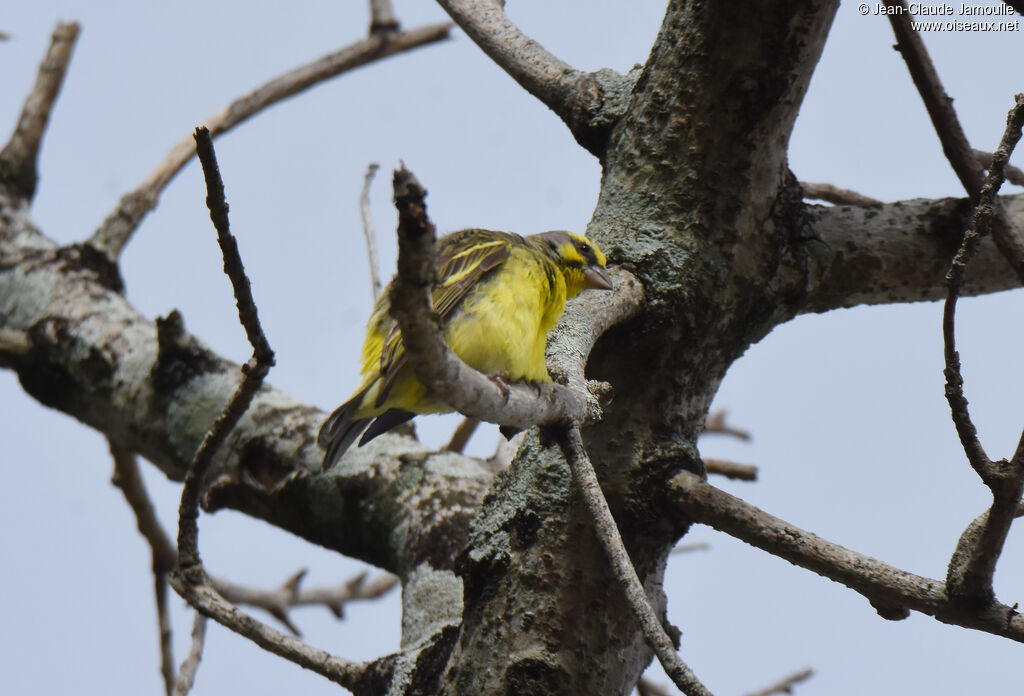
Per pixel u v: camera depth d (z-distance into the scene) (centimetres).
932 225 1096
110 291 1480
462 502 1166
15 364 1433
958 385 768
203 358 1358
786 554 912
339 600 1513
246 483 1259
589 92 1119
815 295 1088
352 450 1240
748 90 993
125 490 1388
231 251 784
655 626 703
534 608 967
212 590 1005
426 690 1003
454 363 648
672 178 1036
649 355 1016
